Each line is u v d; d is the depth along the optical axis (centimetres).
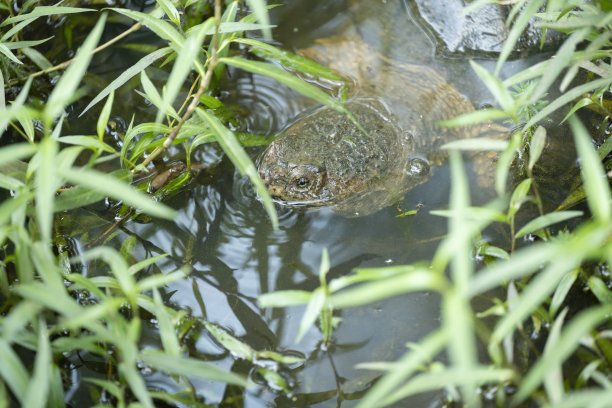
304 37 422
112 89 281
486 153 348
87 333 252
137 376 179
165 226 318
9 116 176
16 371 173
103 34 414
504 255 260
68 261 284
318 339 265
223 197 334
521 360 238
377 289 145
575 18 244
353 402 241
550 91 370
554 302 234
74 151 199
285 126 371
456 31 409
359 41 419
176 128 265
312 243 313
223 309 279
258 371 249
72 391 242
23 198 179
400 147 348
